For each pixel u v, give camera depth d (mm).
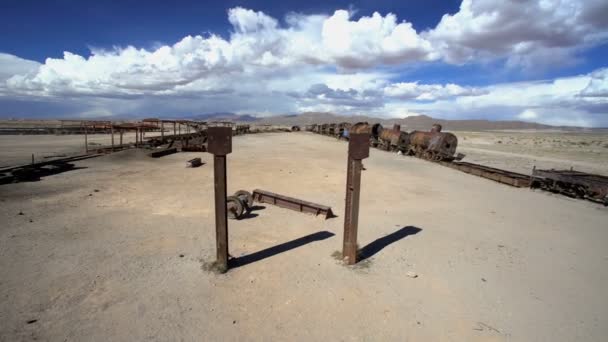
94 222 7910
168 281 5180
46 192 10773
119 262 5773
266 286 5137
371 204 10727
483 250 7059
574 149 40844
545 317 4629
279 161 21016
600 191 11938
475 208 10789
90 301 4547
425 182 15328
